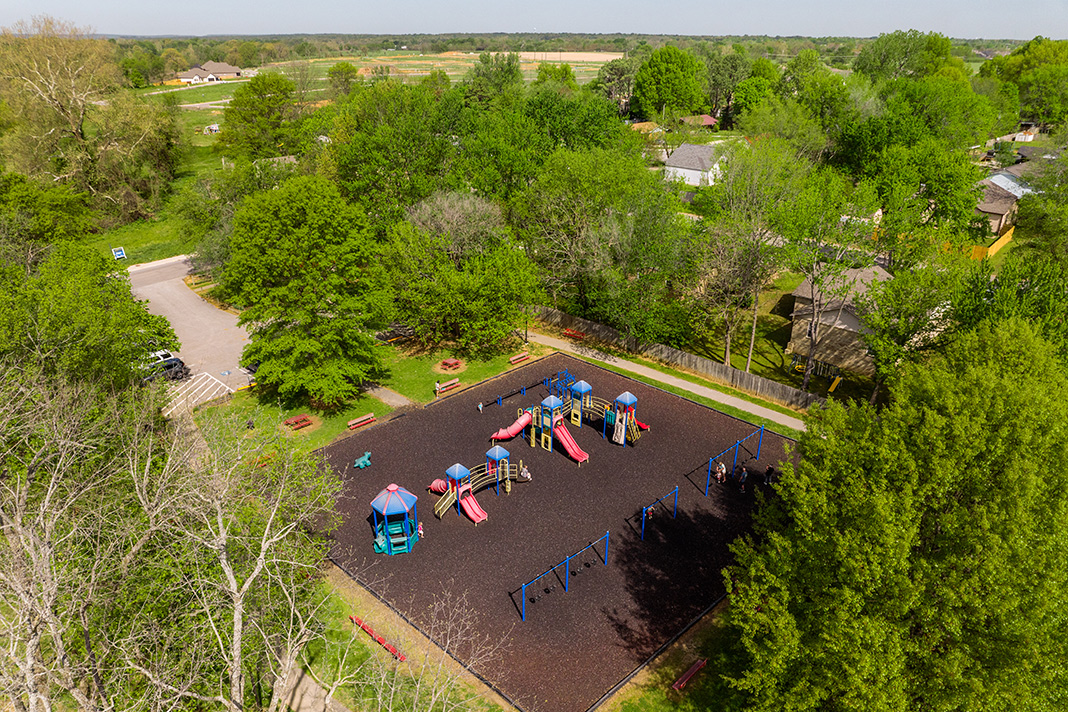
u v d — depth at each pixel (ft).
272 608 67.77
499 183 231.91
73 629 61.98
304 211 136.87
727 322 159.63
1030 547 57.31
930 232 155.63
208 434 87.15
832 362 159.33
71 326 98.99
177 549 70.23
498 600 92.38
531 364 170.81
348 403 149.79
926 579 58.65
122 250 262.06
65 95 294.66
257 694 75.36
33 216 202.08
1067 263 170.40
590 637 86.17
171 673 58.18
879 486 63.67
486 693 78.18
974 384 66.39
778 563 67.31
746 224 144.56
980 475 59.82
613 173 190.90
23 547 55.77
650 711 76.02
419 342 184.96
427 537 105.60
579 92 431.43
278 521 79.92
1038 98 459.73
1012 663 53.11
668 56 495.41
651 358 173.68
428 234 178.70
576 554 101.19
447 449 130.72
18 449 83.20
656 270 169.68
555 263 191.93
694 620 88.84
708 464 124.16
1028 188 272.10
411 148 234.58
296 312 135.44
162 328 135.74
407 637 86.22
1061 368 83.30
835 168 287.69
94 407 91.91
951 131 311.47
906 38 473.26
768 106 312.50
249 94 347.56
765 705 60.54
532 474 122.62
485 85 442.09
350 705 75.77
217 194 234.38
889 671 53.93
